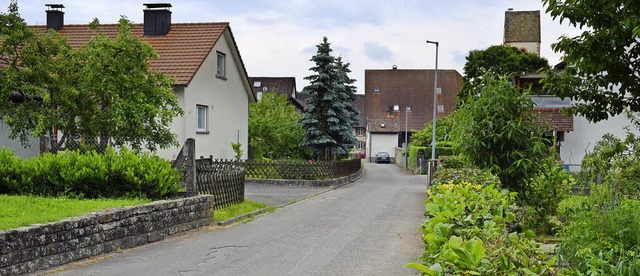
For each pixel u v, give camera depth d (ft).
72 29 99.96
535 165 31.83
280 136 118.73
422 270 13.28
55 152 43.78
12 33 46.91
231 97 99.86
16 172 39.19
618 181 26.89
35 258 25.58
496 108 31.96
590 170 30.01
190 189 40.70
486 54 165.17
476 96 33.65
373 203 60.49
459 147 33.47
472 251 12.61
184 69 83.10
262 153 116.57
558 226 28.99
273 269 27.02
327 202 61.36
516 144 32.12
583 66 22.93
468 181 38.27
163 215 35.47
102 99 49.24
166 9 93.15
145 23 93.45
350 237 36.83
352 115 135.33
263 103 134.00
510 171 31.63
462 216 19.10
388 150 254.27
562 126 89.66
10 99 49.34
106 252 30.22
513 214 22.40
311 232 38.91
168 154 78.74
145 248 32.19
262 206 53.42
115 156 39.58
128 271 26.17
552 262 13.32
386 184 98.48
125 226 31.81
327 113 109.60
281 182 86.99
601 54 22.21
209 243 34.04
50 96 46.91
